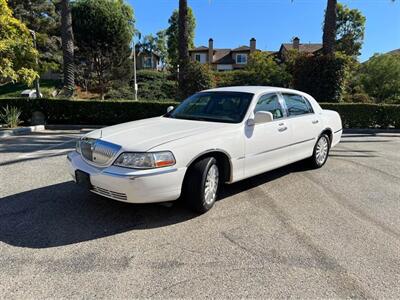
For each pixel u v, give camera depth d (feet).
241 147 15.15
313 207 15.21
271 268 10.16
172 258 10.61
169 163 12.51
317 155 21.45
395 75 83.25
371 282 9.55
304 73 49.52
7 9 35.42
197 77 51.49
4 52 35.88
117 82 93.56
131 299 8.61
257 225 13.15
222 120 16.06
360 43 127.44
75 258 10.48
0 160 22.95
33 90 87.45
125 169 12.25
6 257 10.46
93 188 13.10
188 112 17.60
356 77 87.04
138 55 172.86
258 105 16.75
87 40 84.28
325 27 49.44
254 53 72.95
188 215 13.89
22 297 8.61
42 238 11.74
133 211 14.17
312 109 20.89
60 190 16.63
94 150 13.25
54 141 31.55
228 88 18.53
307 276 9.77
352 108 45.06
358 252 11.20
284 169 21.65
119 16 86.22
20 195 15.89
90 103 43.52
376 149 30.19
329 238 12.18
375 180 19.72
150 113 44.01
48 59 90.79
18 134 36.04
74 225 12.78
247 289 9.12
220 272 9.89
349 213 14.60
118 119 44.04
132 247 11.25
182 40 51.55
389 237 12.35
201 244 11.55
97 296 8.70
